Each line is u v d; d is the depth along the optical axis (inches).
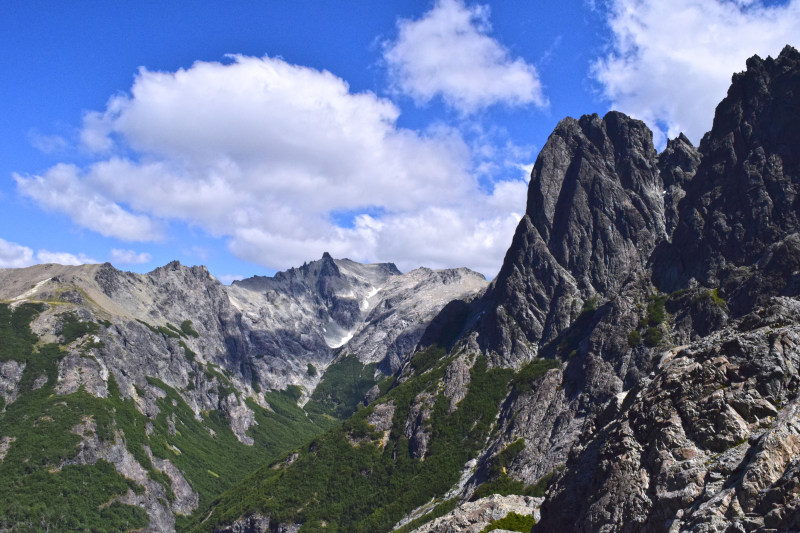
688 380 2187.5
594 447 2554.1
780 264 7460.6
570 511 2437.3
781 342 2081.7
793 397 1941.4
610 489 2161.7
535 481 7308.1
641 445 2194.9
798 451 1710.1
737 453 1866.4
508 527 3508.9
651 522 1935.3
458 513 3757.4
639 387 2549.2
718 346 2239.2
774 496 1605.6
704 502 1766.7
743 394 2016.5
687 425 2090.3
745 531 1593.3
